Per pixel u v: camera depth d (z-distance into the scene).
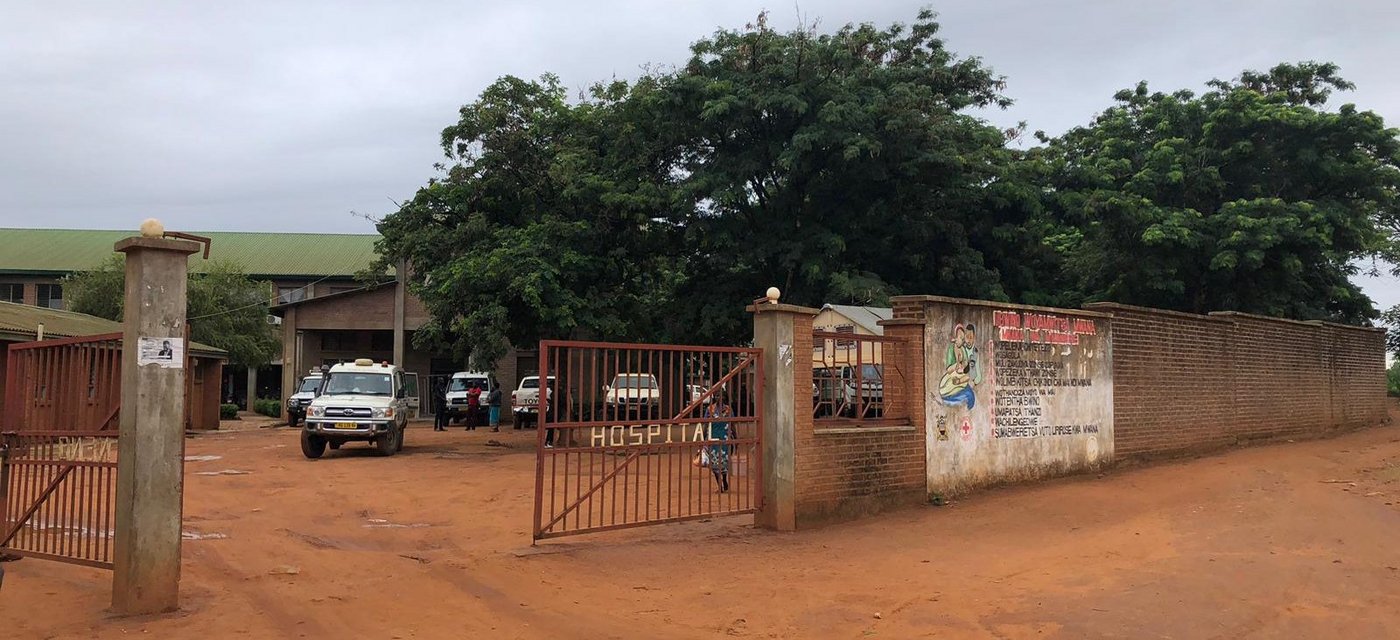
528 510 12.45
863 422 11.31
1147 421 15.70
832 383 11.20
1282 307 24.36
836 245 21.73
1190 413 16.77
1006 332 13.21
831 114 19.95
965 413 12.52
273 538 10.29
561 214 24.92
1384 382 24.80
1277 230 22.28
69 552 7.44
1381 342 24.78
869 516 11.09
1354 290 28.44
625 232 24.23
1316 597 6.99
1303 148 24.75
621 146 23.67
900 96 20.77
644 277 26.75
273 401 49.53
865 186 22.47
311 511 12.55
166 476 6.74
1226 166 26.05
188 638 6.11
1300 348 20.64
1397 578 7.53
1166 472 14.47
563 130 25.67
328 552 9.42
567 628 6.49
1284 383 19.88
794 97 20.56
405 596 7.41
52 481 7.57
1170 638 6.04
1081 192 25.34
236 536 10.34
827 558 8.80
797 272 23.05
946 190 22.78
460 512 12.52
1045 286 26.89
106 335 7.23
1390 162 25.20
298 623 6.56
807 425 10.52
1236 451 17.48
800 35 21.33
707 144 23.17
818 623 6.54
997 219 24.61
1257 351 19.00
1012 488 13.02
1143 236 22.75
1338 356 22.31
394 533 10.86
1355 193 25.42
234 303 45.34
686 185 21.52
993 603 6.97
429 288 25.94
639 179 23.14
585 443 20.73
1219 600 6.91
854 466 11.01
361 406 20.72
